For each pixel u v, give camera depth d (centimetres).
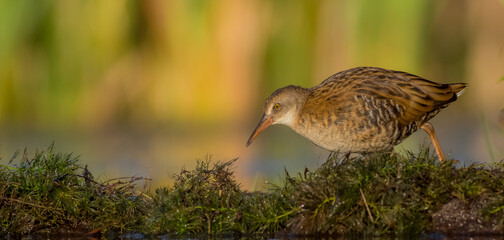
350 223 765
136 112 1614
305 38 1631
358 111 986
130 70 1611
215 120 1620
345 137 996
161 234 807
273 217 788
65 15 1561
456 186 779
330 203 770
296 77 1645
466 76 1739
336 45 1594
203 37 1617
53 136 1495
